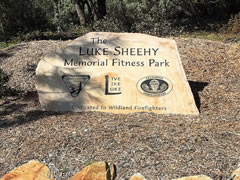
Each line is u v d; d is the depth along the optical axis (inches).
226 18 565.6
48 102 225.5
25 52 329.4
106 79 227.0
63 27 552.7
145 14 496.4
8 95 254.4
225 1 579.2
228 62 303.3
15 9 530.6
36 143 186.1
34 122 207.2
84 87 226.5
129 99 220.8
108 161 168.9
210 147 173.8
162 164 164.7
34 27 545.6
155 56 232.7
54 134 190.9
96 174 162.6
